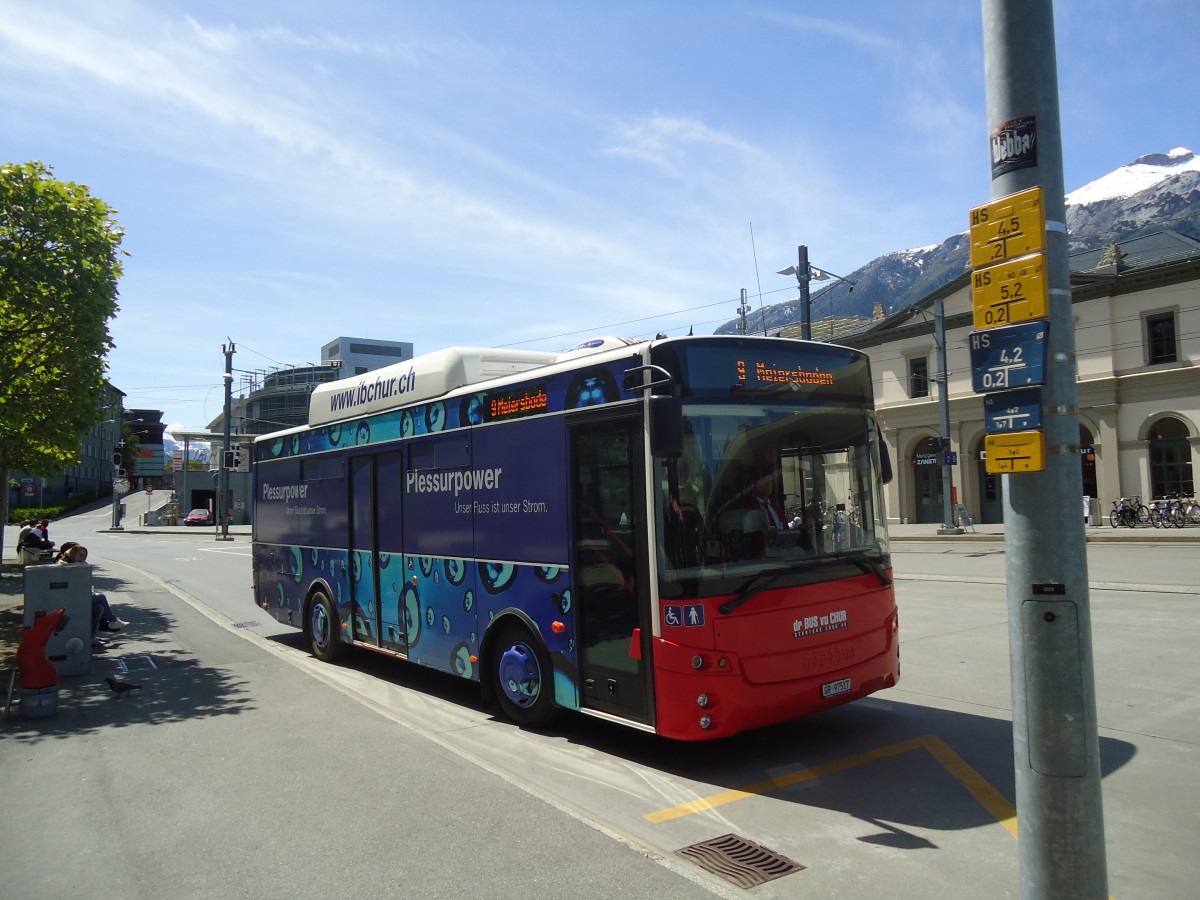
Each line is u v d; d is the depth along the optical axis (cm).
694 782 562
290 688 858
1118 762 562
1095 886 295
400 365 881
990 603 1299
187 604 1628
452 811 506
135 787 562
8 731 708
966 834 462
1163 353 3041
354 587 946
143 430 11556
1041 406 302
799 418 605
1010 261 312
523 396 688
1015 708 310
